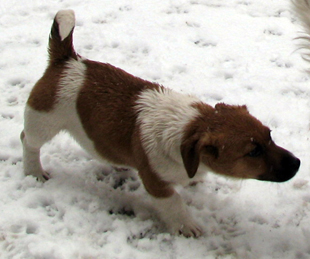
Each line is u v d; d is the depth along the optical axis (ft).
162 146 3.80
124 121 3.93
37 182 4.28
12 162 4.48
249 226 4.09
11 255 3.82
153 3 6.52
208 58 5.51
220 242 4.00
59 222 4.01
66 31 4.01
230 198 4.25
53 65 4.13
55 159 4.51
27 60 5.51
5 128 4.74
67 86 4.03
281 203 4.21
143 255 3.87
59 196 4.19
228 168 3.72
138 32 5.89
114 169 4.49
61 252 3.80
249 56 5.54
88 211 4.11
